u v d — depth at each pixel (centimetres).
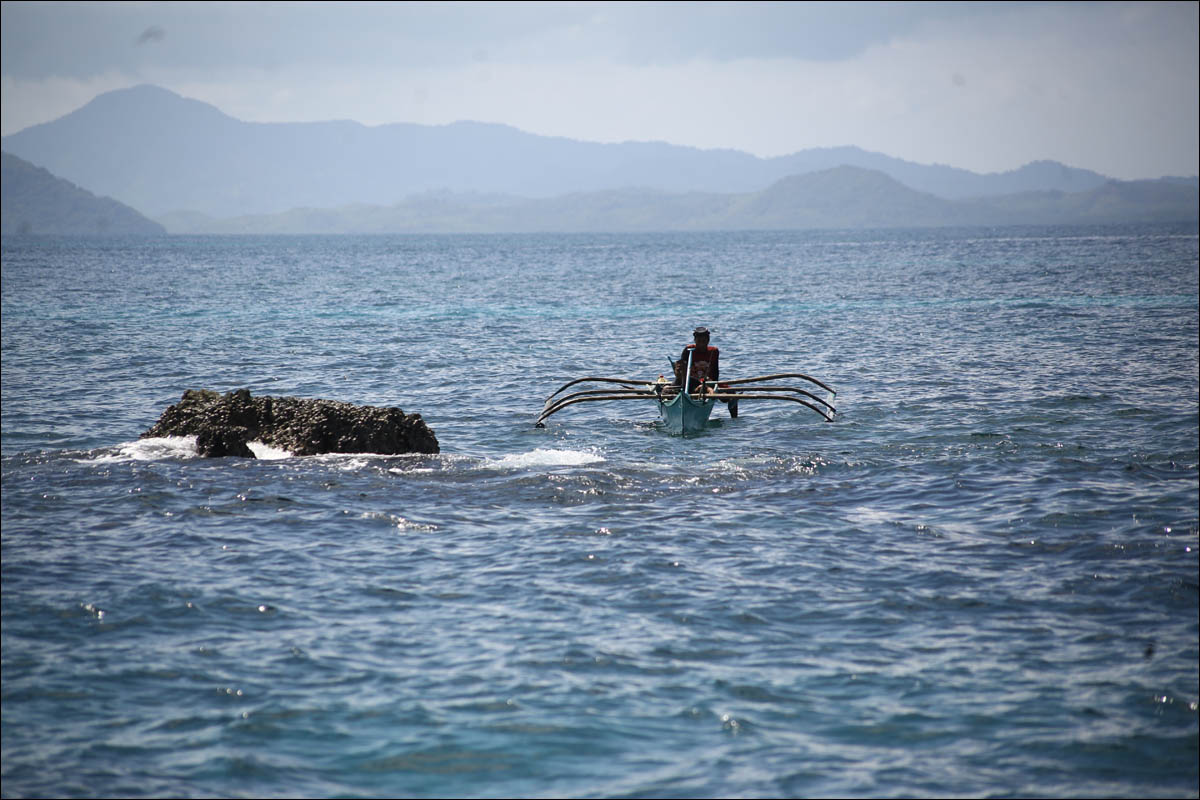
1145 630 2997
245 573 3497
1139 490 4478
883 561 3616
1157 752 2338
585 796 2205
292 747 2378
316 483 4656
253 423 5522
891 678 2712
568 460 5206
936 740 2405
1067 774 2258
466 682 2695
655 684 2689
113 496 4406
